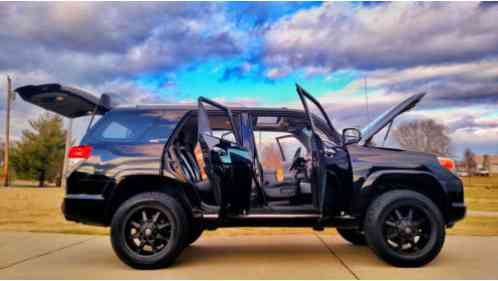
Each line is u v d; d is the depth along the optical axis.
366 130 3.96
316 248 4.66
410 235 3.52
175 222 3.53
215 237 5.52
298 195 3.96
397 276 3.27
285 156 4.16
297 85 3.52
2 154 31.27
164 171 3.61
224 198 3.59
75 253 4.36
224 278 3.26
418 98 3.96
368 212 3.57
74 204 3.54
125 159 3.63
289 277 3.29
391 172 3.62
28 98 3.95
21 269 3.61
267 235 5.72
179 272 3.47
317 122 3.95
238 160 3.61
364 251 4.46
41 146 27.14
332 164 3.60
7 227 6.40
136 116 3.87
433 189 3.79
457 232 5.76
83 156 3.65
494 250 4.36
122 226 3.47
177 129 3.81
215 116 4.00
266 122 4.11
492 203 10.82
